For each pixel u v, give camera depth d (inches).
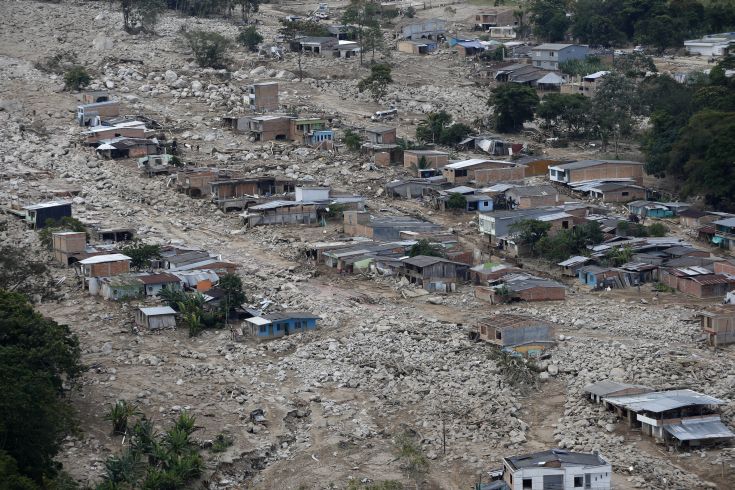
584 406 7263.8
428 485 6471.5
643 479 6402.6
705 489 6333.7
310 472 6648.6
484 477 6501.0
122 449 6756.9
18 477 5531.5
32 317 7322.8
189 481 6397.6
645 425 6919.3
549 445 6855.3
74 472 6446.9
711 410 6934.1
